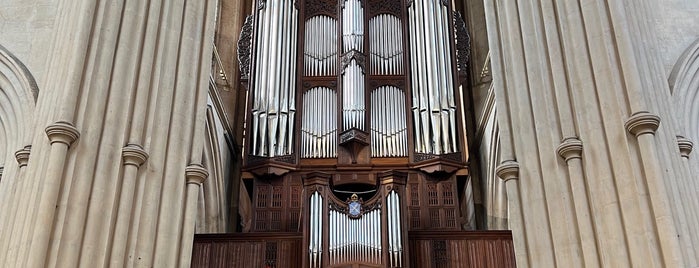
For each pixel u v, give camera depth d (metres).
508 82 11.87
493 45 12.49
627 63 10.24
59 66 10.92
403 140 16.48
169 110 11.26
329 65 17.48
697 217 9.91
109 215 9.93
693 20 13.27
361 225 13.28
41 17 13.52
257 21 18.12
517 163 11.19
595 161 10.10
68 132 9.95
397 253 13.02
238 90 19.64
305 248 13.06
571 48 11.02
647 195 9.45
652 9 13.36
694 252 9.23
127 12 11.36
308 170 16.19
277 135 16.55
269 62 17.36
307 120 16.77
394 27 18.00
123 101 10.72
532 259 10.42
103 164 10.11
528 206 10.74
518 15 12.12
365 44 17.64
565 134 10.57
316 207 13.45
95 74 10.62
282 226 15.52
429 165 16.05
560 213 10.32
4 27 13.38
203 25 12.50
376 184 15.83
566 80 10.96
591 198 10.00
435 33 17.73
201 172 11.25
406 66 17.39
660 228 9.13
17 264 9.20
